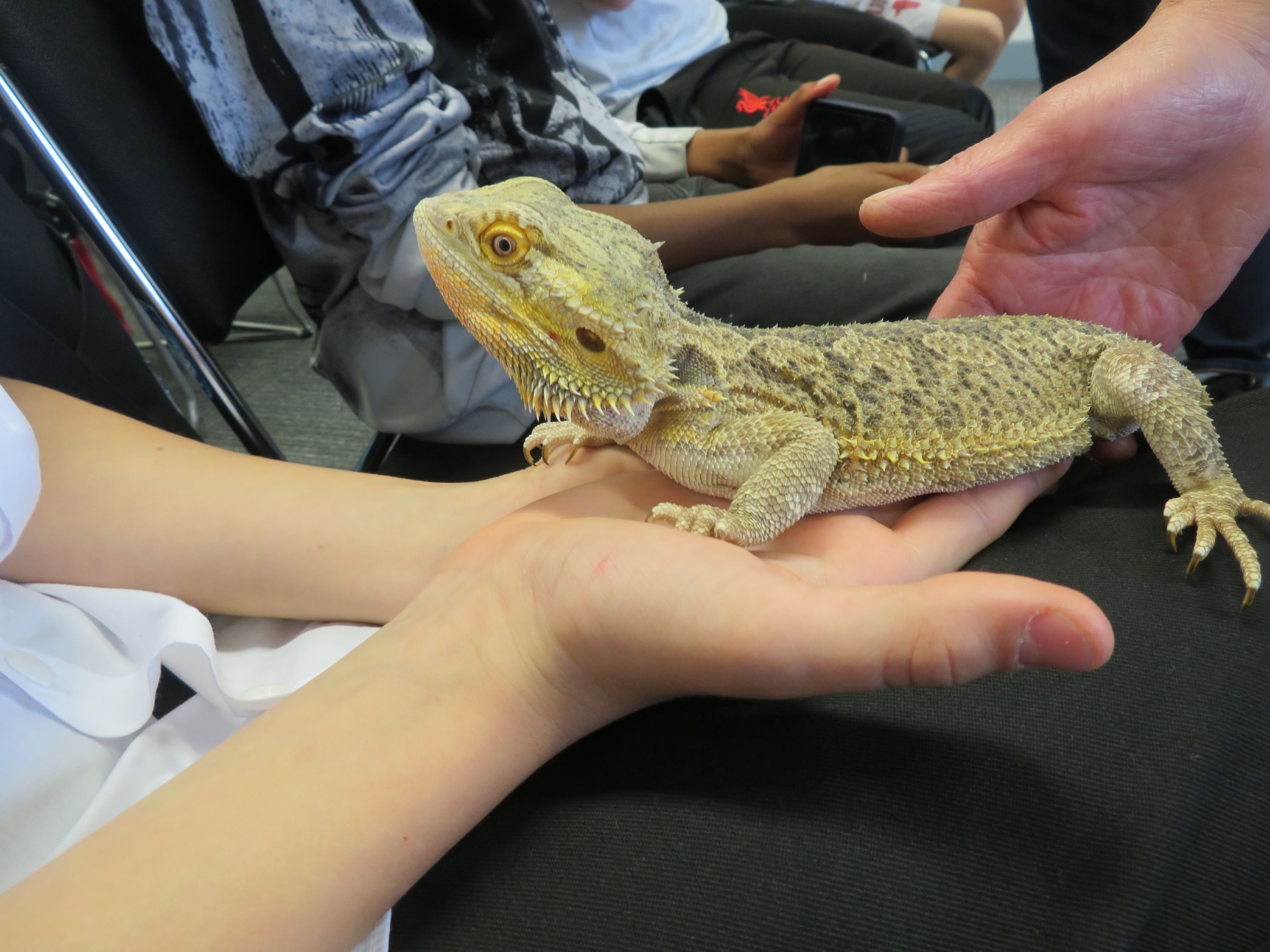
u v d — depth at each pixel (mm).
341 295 352
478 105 343
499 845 173
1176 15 250
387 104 300
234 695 203
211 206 320
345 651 219
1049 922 146
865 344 244
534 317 208
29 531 221
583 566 162
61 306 279
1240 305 322
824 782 164
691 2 560
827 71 553
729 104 541
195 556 227
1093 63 438
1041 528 217
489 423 408
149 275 294
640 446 237
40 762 194
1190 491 208
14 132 263
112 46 281
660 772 173
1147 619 177
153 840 146
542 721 169
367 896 151
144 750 195
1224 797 154
